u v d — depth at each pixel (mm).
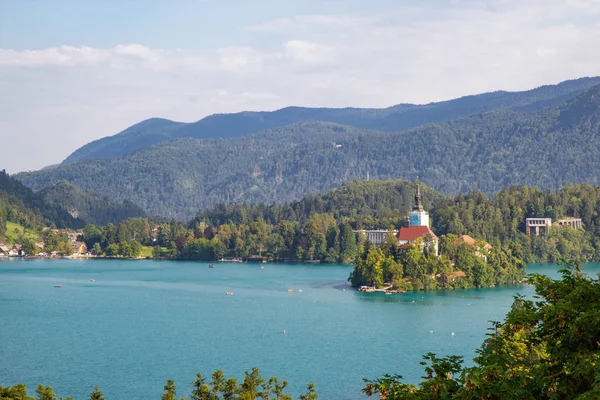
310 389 124438
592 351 63594
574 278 71000
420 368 189750
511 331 70188
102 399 113812
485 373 64625
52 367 195250
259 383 118312
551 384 64188
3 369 193250
